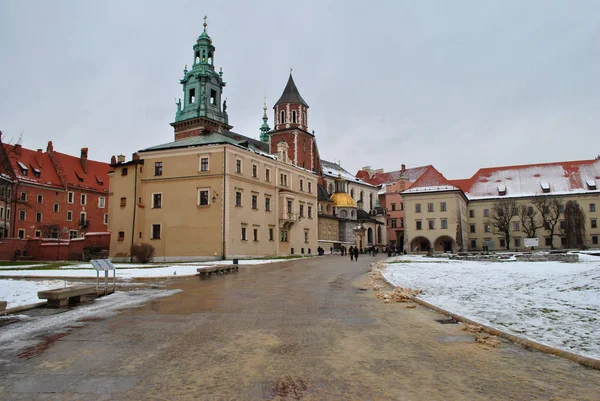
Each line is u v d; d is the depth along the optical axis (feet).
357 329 35.53
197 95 282.56
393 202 397.60
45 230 247.50
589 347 27.43
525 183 323.37
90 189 284.20
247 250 192.03
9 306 46.91
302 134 305.32
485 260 148.15
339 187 337.31
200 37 287.48
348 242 313.73
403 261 146.92
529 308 42.11
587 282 55.88
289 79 314.55
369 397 20.39
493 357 26.84
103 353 28.45
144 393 21.13
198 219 182.29
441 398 20.18
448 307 44.37
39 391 21.45
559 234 296.92
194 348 29.58
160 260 183.93
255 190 201.46
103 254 190.08
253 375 23.71
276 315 42.55
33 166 257.96
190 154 187.01
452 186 275.80
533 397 20.21
